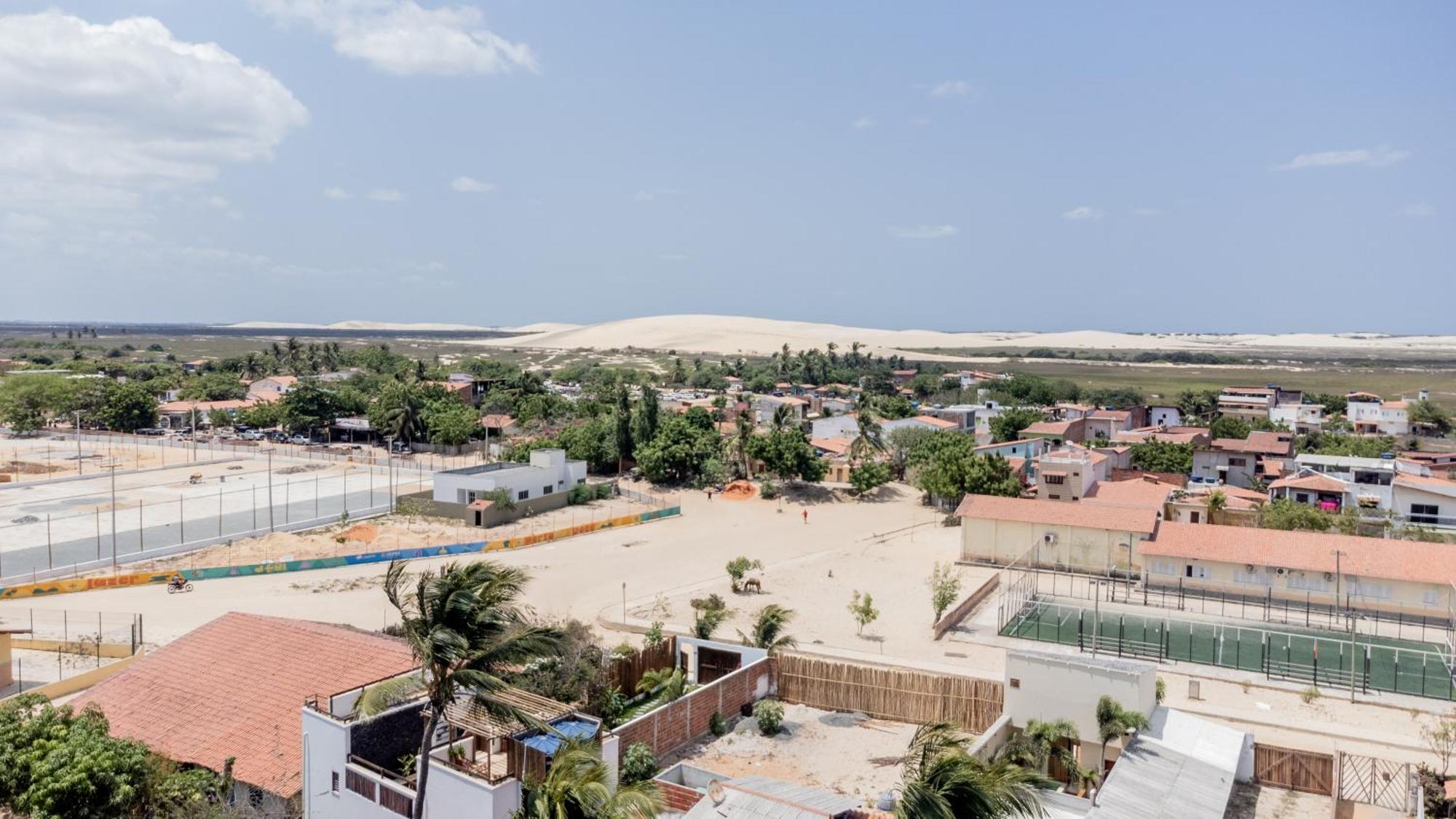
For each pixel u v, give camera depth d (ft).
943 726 101.04
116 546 310.65
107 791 104.22
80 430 623.36
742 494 428.56
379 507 385.50
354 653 148.56
